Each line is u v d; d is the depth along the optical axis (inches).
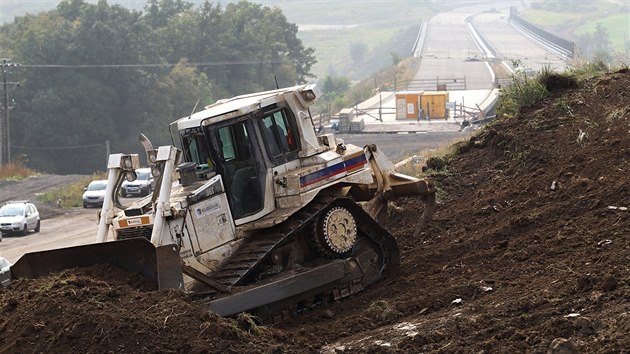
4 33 5142.7
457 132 2938.0
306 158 668.7
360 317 588.4
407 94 3548.2
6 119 3508.9
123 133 4384.8
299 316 631.2
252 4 6043.3
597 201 706.2
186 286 611.8
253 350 488.4
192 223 607.5
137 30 4749.0
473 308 553.0
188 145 653.9
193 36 5344.5
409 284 658.2
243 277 608.1
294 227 638.5
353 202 674.8
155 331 490.6
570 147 863.1
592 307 503.2
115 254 573.6
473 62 6107.3
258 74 5531.5
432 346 497.4
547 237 677.3
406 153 2301.9
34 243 1836.9
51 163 4197.8
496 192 839.1
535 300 531.8
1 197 2810.0
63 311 506.6
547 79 1015.0
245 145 645.9
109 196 620.7
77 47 4313.5
